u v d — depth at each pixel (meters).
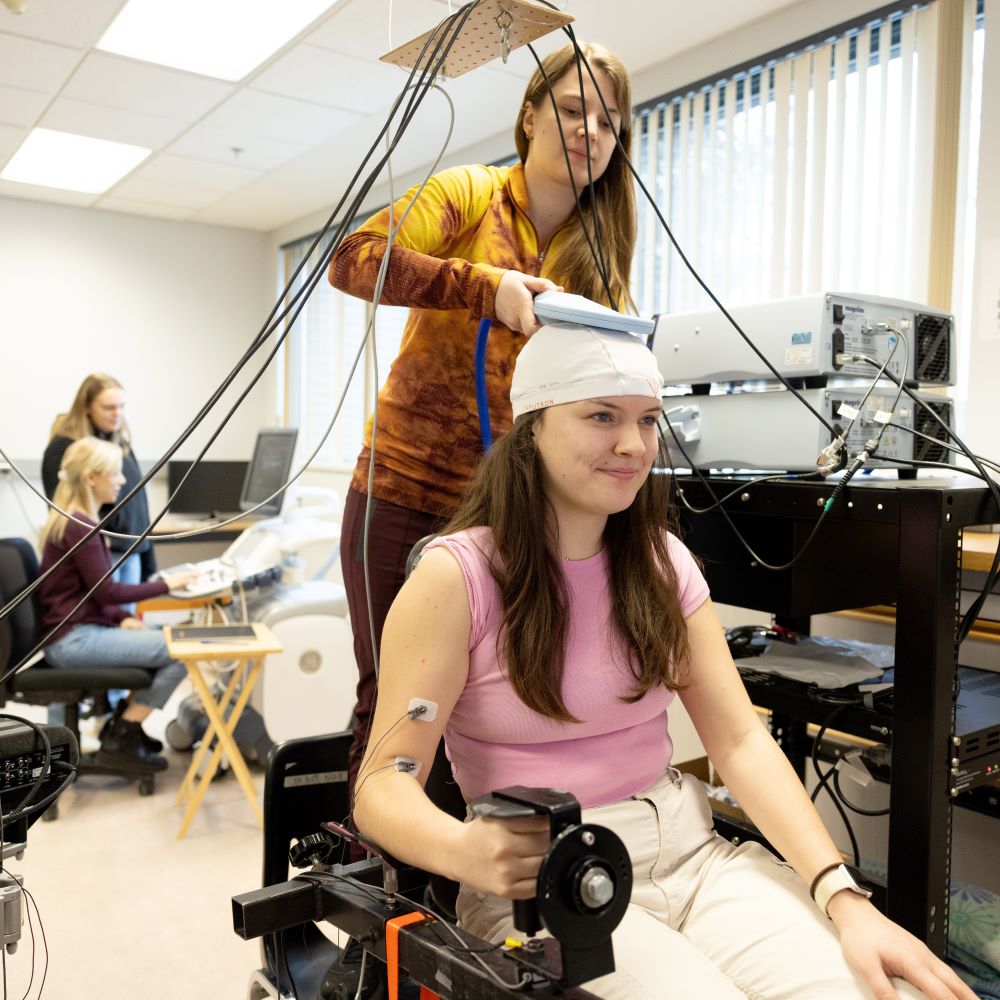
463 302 1.19
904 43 2.70
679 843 1.08
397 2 2.95
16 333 5.64
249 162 4.75
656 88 3.45
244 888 2.27
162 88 3.76
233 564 3.12
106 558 3.01
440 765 1.31
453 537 1.03
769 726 1.97
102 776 3.09
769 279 3.11
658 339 1.64
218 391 1.13
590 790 1.04
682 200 3.42
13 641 2.79
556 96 1.38
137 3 3.06
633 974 0.88
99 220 5.86
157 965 1.91
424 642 0.98
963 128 2.54
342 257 1.32
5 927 0.98
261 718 2.96
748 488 1.41
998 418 2.31
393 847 0.89
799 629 1.93
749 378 1.49
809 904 1.01
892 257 2.76
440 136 4.24
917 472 1.55
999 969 1.42
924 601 1.16
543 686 0.99
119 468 3.05
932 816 1.17
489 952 0.79
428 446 1.47
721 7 2.98
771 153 3.10
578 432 0.98
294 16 3.11
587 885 0.68
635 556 1.08
